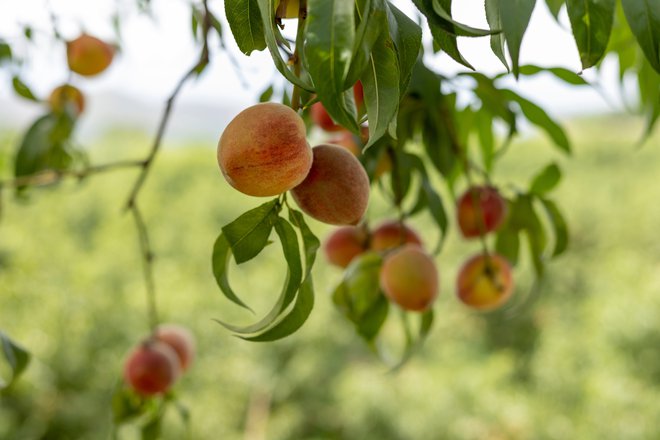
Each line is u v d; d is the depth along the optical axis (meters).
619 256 4.11
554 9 0.88
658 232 4.77
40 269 3.32
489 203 1.09
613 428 2.77
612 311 3.22
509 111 1.05
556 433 2.86
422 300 1.03
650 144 6.74
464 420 2.94
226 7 0.73
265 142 0.71
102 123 11.05
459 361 3.37
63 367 2.95
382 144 1.01
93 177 4.73
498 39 0.65
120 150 7.07
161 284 3.38
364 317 1.06
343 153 0.77
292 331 0.75
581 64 0.66
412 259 1.03
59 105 1.34
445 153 1.04
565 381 3.11
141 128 11.01
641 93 1.01
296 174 0.73
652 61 0.65
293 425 3.13
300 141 0.73
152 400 1.21
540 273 1.13
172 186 5.52
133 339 3.06
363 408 3.00
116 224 4.31
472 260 1.11
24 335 2.84
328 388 3.31
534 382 3.44
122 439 2.57
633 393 2.85
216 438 2.90
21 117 8.44
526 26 0.59
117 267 3.54
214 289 3.39
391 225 1.10
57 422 2.92
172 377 1.18
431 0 0.63
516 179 5.80
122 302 3.16
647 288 3.31
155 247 3.98
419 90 0.98
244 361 3.14
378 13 0.61
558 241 1.11
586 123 9.10
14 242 3.32
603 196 5.35
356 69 0.59
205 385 3.02
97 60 1.32
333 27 0.57
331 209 0.76
